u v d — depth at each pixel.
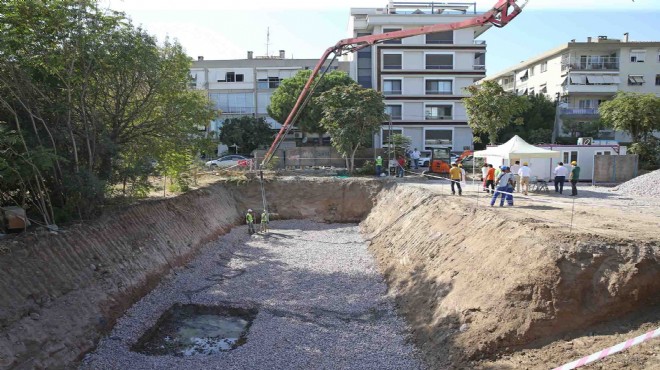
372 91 35.28
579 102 54.59
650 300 10.58
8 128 14.68
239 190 32.09
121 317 14.55
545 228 13.04
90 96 18.61
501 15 20.64
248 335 13.83
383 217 27.27
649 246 11.12
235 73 63.03
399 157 37.41
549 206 18.70
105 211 18.36
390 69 55.34
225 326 14.84
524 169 23.16
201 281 18.38
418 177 33.50
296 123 51.81
